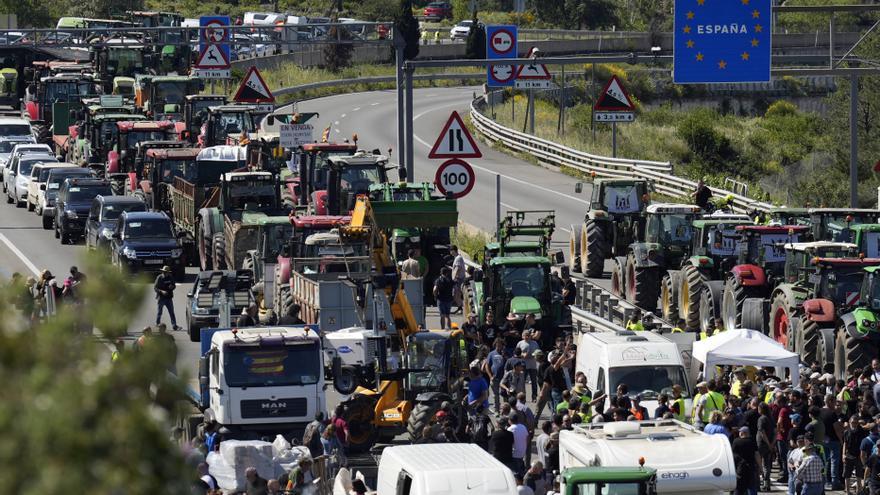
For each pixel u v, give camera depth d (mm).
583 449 69438
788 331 101875
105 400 20953
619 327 107188
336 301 105812
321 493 75188
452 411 84438
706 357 90250
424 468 64562
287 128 155125
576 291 128000
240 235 131625
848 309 98000
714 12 131000
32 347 21141
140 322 125938
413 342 90188
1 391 20484
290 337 89625
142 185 170375
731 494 67562
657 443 68812
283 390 88500
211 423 79875
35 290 117938
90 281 22516
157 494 21094
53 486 19859
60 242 164250
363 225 101875
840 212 121250
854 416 81312
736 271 110562
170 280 120562
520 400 84812
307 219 119812
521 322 108562
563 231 172750
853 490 82438
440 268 133750
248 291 118188
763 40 131625
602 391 86812
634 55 132500
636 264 125375
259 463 73688
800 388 86500
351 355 94812
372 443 88812
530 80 178500
